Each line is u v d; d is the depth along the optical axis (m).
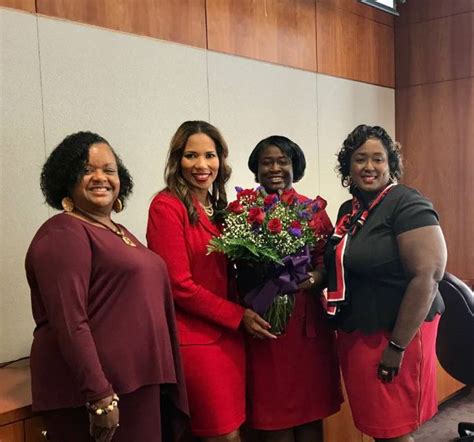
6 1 2.26
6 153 2.27
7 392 1.89
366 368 1.91
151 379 1.60
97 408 1.42
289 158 2.20
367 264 1.86
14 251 2.31
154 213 1.85
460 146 4.28
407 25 4.47
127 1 2.69
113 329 1.53
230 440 1.87
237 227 1.80
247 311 1.86
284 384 2.04
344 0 4.04
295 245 1.83
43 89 2.38
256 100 3.40
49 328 1.53
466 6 4.16
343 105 4.07
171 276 1.79
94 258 1.52
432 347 1.97
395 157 1.98
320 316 2.12
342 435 2.62
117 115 2.67
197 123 1.93
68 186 1.59
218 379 1.84
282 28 3.56
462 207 4.30
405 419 1.90
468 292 2.71
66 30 2.46
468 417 3.55
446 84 4.31
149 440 1.61
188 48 2.99
